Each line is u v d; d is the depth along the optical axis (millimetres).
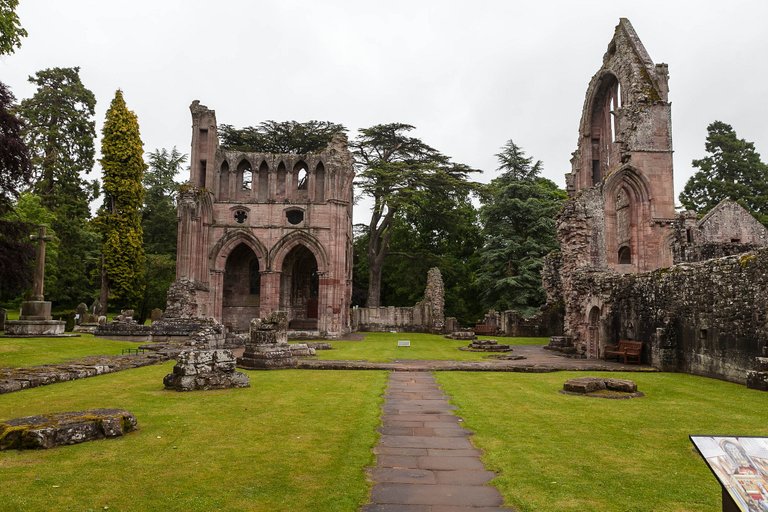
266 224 42688
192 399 12141
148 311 53844
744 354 15883
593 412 11117
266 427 9391
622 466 7297
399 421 10242
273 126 53594
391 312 49938
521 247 51031
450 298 60219
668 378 17219
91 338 28047
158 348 24266
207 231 41844
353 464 7277
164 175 68625
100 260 52750
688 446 8336
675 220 35438
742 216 37875
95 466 6984
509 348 29750
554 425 9844
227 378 14000
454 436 9047
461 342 35469
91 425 8359
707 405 11992
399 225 62781
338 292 41250
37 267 28422
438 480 6766
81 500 5805
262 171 44375
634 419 10383
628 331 23000
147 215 64688
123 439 8406
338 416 10430
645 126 35938
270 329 19812
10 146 20172
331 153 42875
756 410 11367
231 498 5953
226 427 9344
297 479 6641
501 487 6453
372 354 25375
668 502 5961
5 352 19812
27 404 11203
